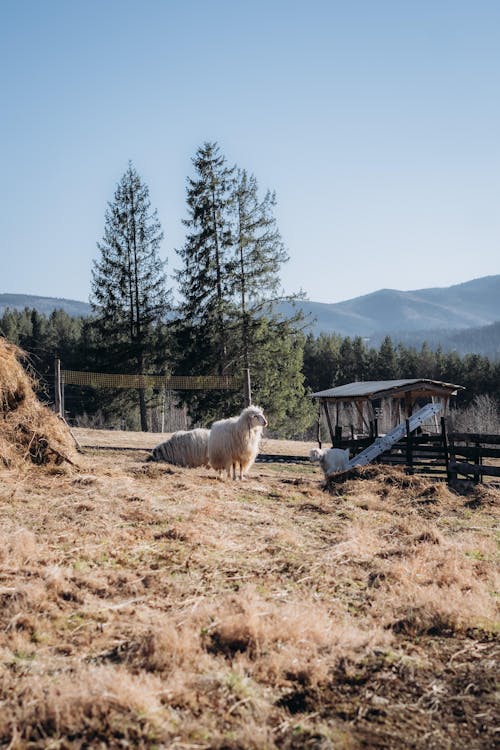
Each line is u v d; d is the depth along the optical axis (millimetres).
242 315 34375
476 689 4574
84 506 8680
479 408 52375
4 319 71938
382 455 16328
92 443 21656
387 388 17906
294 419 39375
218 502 10047
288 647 5055
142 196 40062
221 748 3729
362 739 3910
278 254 35188
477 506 11469
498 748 3838
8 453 10828
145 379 33781
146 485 10734
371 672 4809
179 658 4719
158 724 3879
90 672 4453
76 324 79312
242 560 7250
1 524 7711
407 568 7207
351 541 8273
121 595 6008
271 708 4230
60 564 6559
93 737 3754
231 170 35594
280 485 12797
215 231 35281
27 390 11875
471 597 6281
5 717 3885
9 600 5555
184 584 6352
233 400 34625
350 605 6211
